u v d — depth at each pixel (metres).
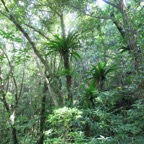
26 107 7.27
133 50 5.71
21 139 6.90
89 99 5.86
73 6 7.11
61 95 5.57
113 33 9.33
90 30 7.77
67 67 5.77
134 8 6.55
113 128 4.60
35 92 7.53
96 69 6.48
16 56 6.61
